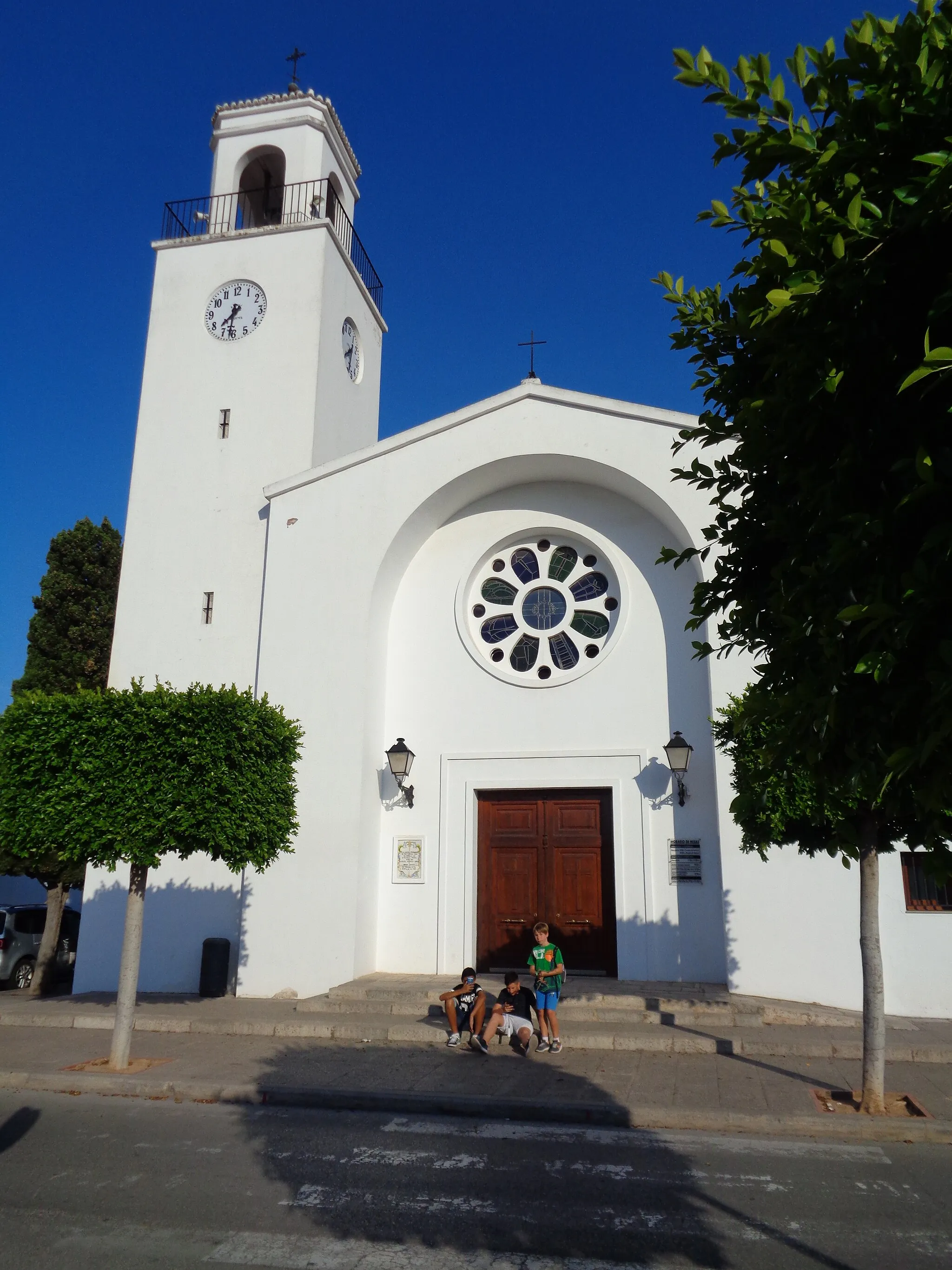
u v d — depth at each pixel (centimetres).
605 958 1329
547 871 1378
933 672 255
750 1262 485
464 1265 482
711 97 341
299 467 1616
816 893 1170
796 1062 954
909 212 287
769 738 343
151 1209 570
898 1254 495
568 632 1459
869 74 305
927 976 1152
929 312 276
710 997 1151
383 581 1477
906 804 329
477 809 1425
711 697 1281
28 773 1005
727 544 410
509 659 1480
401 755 1389
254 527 1594
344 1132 750
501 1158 675
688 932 1277
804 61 323
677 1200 581
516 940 1365
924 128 296
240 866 1048
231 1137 734
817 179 320
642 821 1333
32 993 1700
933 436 293
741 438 387
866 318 304
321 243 1739
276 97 1938
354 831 1347
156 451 1672
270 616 1467
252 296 1734
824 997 1139
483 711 1443
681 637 1385
